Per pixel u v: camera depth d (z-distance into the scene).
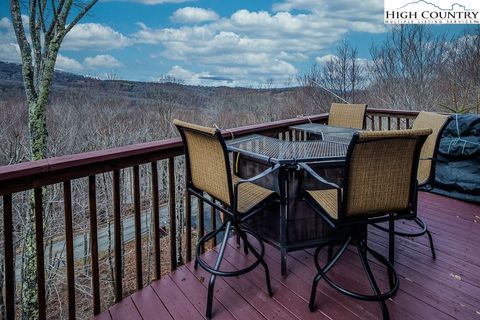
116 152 1.94
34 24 5.98
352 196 1.67
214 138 1.78
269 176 2.33
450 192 3.63
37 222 1.66
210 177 1.95
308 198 1.98
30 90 6.16
